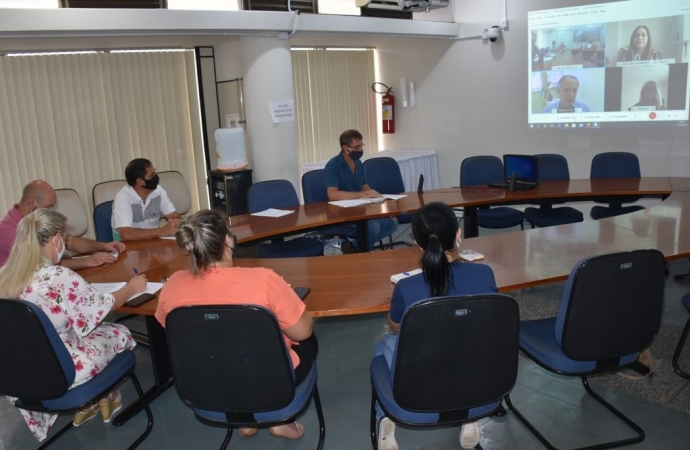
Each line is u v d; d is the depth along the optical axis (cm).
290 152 573
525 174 468
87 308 217
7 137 488
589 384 277
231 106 605
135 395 296
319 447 227
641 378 279
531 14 605
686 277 409
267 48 542
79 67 521
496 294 172
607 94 570
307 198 457
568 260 266
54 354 196
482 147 681
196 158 615
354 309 219
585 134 592
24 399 211
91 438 256
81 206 461
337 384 294
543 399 267
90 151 536
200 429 260
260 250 405
